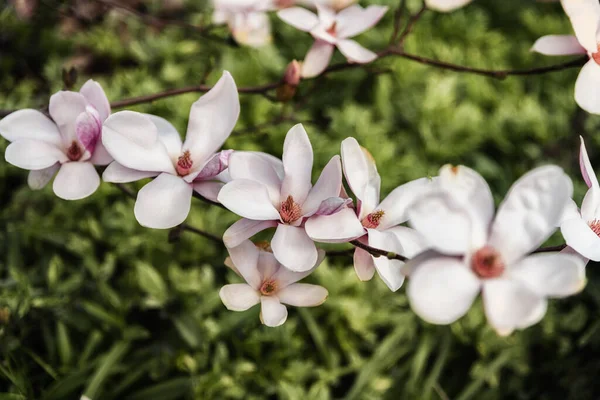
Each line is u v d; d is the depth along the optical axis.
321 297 1.24
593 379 1.94
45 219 1.97
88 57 2.48
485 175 2.30
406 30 1.46
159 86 2.35
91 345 1.75
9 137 1.26
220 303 1.84
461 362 1.96
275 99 1.46
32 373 1.74
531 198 1.12
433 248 1.11
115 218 1.98
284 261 1.17
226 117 1.26
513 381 1.94
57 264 1.79
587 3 1.25
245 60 2.44
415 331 1.93
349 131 2.23
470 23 2.78
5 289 1.75
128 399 1.72
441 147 2.33
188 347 1.79
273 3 1.49
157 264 1.94
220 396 1.76
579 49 1.29
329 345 1.90
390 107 2.42
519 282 1.10
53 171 1.28
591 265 2.08
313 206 1.21
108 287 1.82
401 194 1.24
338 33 1.43
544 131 2.42
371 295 1.92
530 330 1.95
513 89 2.59
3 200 2.12
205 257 1.98
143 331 1.77
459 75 2.59
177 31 2.54
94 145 1.25
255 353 1.80
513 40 2.83
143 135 1.23
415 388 1.86
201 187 1.24
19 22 2.37
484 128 2.41
